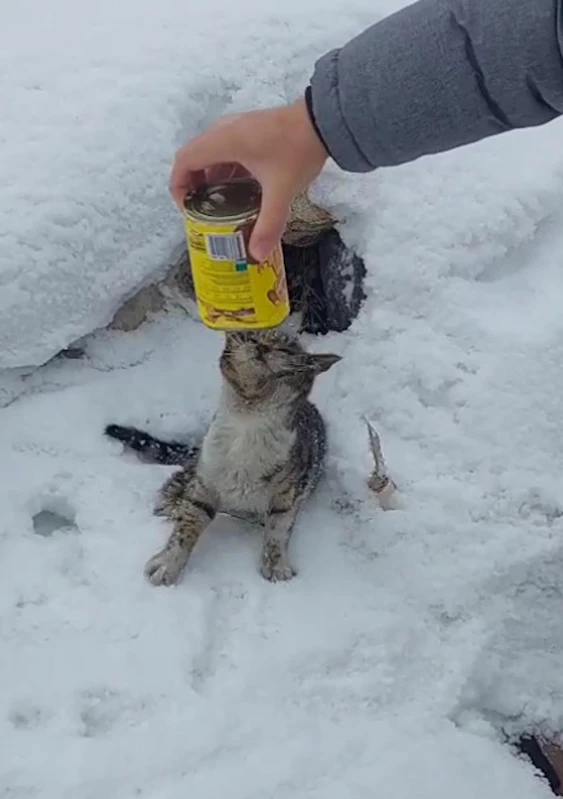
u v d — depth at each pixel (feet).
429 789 3.57
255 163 2.95
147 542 4.17
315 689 3.79
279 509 4.14
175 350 4.84
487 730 3.84
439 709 3.81
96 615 3.92
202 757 3.57
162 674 3.76
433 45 2.74
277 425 4.01
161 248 4.73
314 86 2.88
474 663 3.91
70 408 4.58
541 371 4.42
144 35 5.04
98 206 4.55
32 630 3.87
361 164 2.94
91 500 4.31
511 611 4.04
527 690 3.97
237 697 3.73
